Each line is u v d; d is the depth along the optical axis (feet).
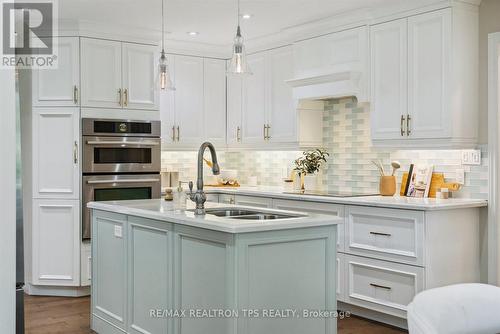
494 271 13.10
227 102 20.83
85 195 16.67
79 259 16.69
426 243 12.17
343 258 14.29
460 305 4.48
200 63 20.15
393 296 13.00
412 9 13.75
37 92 16.65
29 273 17.06
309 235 9.53
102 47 17.10
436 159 14.49
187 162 21.22
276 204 16.65
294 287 9.41
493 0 13.23
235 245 8.64
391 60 14.33
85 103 16.75
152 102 18.15
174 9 15.24
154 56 18.25
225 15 15.85
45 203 16.74
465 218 13.04
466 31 13.23
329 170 17.95
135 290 11.54
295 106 17.53
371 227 13.53
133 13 15.69
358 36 15.17
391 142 14.40
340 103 17.49
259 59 19.15
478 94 13.50
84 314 14.80
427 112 13.44
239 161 22.15
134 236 11.57
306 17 15.97
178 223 9.88
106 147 17.11
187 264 9.90
